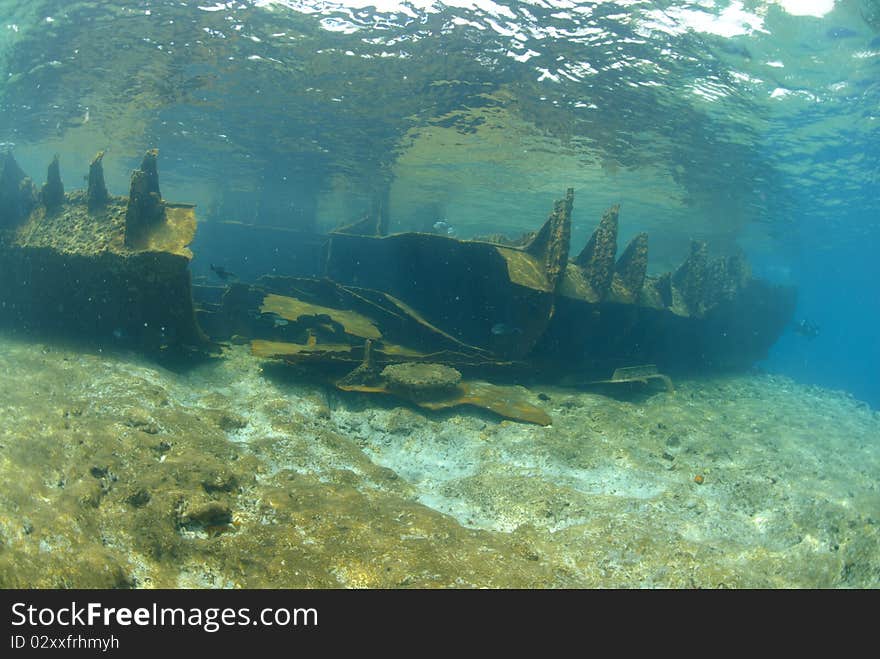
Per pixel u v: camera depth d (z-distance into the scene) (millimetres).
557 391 12383
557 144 20703
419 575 4785
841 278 61812
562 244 11484
